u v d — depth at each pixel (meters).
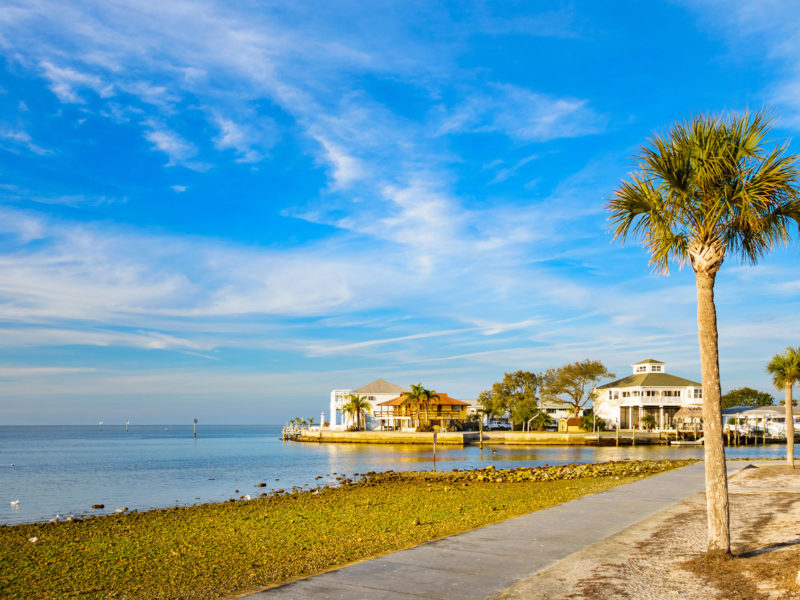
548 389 121.06
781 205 11.66
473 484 36.19
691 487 22.22
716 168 10.91
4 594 12.03
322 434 124.12
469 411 145.38
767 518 15.88
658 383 110.75
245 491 38.66
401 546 15.09
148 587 12.16
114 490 39.62
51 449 106.44
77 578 13.27
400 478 45.00
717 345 11.41
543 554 11.61
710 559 10.88
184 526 21.42
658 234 12.13
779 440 110.06
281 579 12.38
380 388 140.38
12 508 31.41
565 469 46.62
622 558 11.24
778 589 8.96
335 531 18.06
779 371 33.44
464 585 9.51
